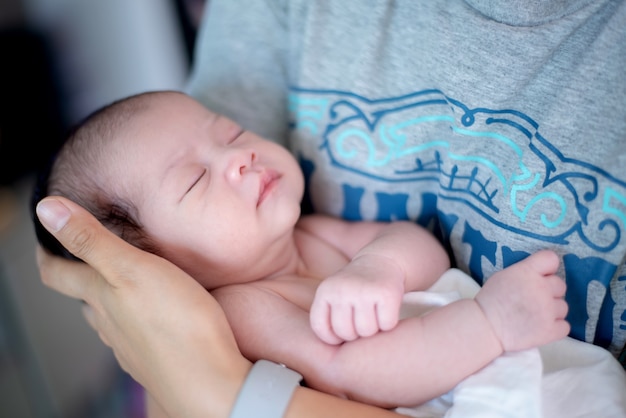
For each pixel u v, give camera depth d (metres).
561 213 0.71
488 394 0.69
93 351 1.96
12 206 1.74
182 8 1.93
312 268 0.97
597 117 0.69
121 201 0.90
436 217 0.90
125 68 2.07
